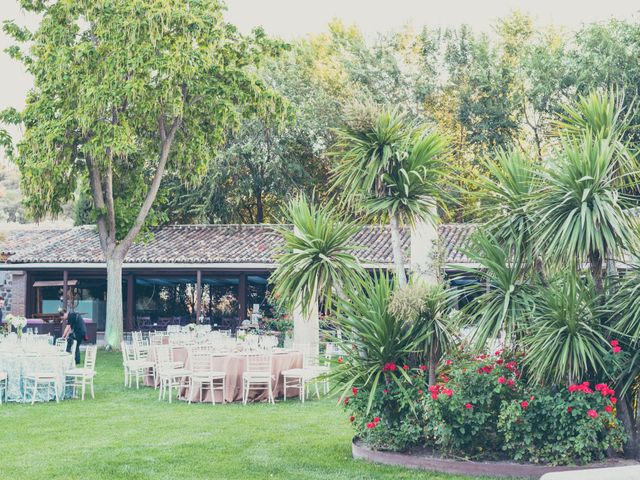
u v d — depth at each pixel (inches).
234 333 1199.6
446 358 340.5
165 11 853.8
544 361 299.6
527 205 303.4
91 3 866.8
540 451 315.3
